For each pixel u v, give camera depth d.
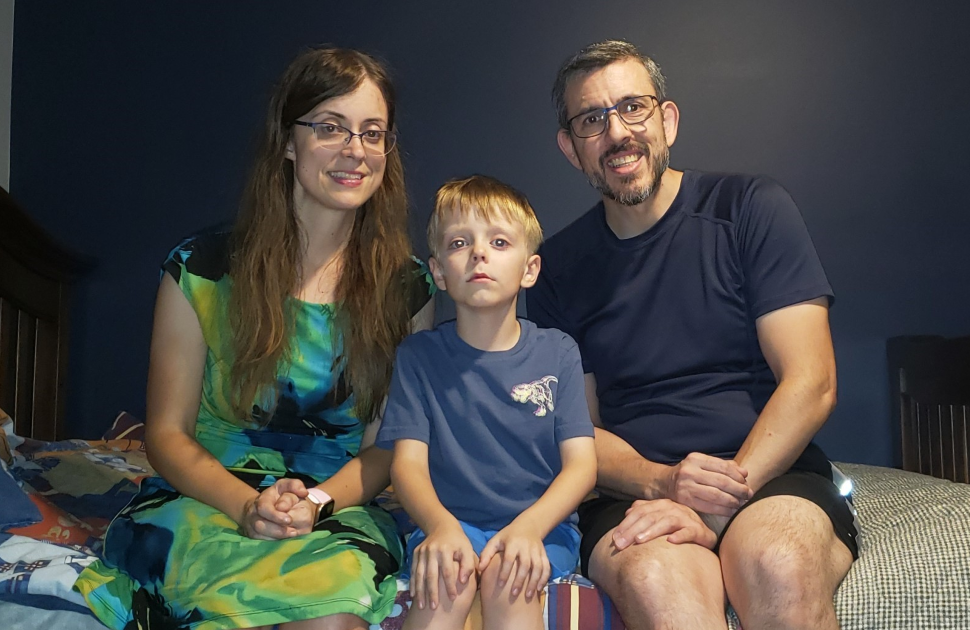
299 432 1.54
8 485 1.56
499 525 1.41
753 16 2.80
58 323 2.79
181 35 2.96
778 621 1.18
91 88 2.98
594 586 1.33
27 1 2.99
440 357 1.47
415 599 1.23
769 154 2.80
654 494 1.46
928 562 1.29
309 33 2.95
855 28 2.77
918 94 2.74
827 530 1.30
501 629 1.23
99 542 1.50
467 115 2.91
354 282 1.58
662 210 1.64
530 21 2.90
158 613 1.21
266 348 1.48
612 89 1.61
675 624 1.17
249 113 2.93
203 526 1.31
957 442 2.25
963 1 2.73
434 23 2.92
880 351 2.74
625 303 1.62
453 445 1.42
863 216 2.76
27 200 2.99
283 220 1.55
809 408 1.46
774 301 1.54
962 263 2.72
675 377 1.60
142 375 2.91
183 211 2.94
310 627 1.16
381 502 1.83
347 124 1.50
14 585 1.28
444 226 1.46
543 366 1.47
